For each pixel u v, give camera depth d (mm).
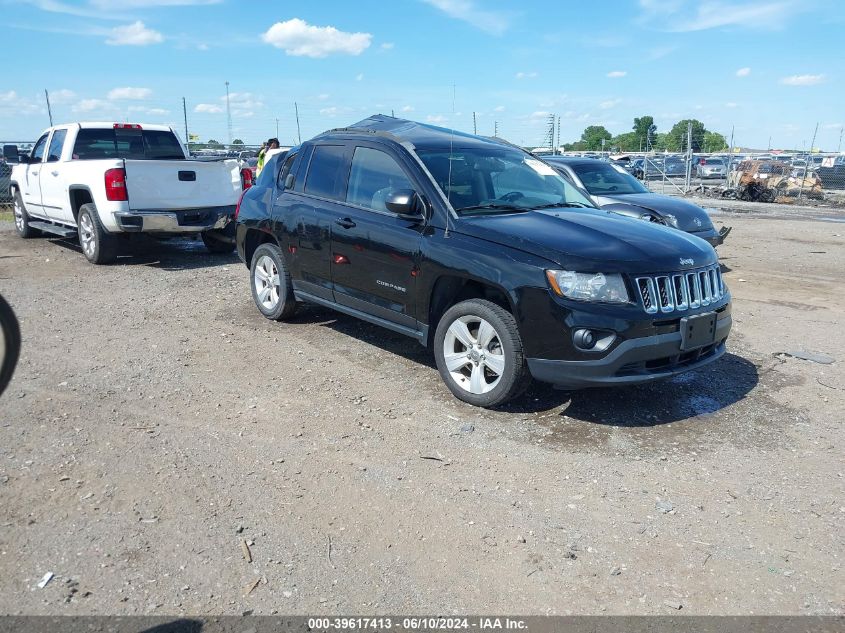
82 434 4453
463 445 4418
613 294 4375
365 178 5867
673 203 10047
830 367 5980
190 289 8680
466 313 4910
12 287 8641
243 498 3738
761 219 18234
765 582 3121
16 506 3586
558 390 5340
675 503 3773
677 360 4672
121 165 9398
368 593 3002
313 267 6297
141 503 3654
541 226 4895
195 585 3020
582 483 3971
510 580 3109
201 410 4902
